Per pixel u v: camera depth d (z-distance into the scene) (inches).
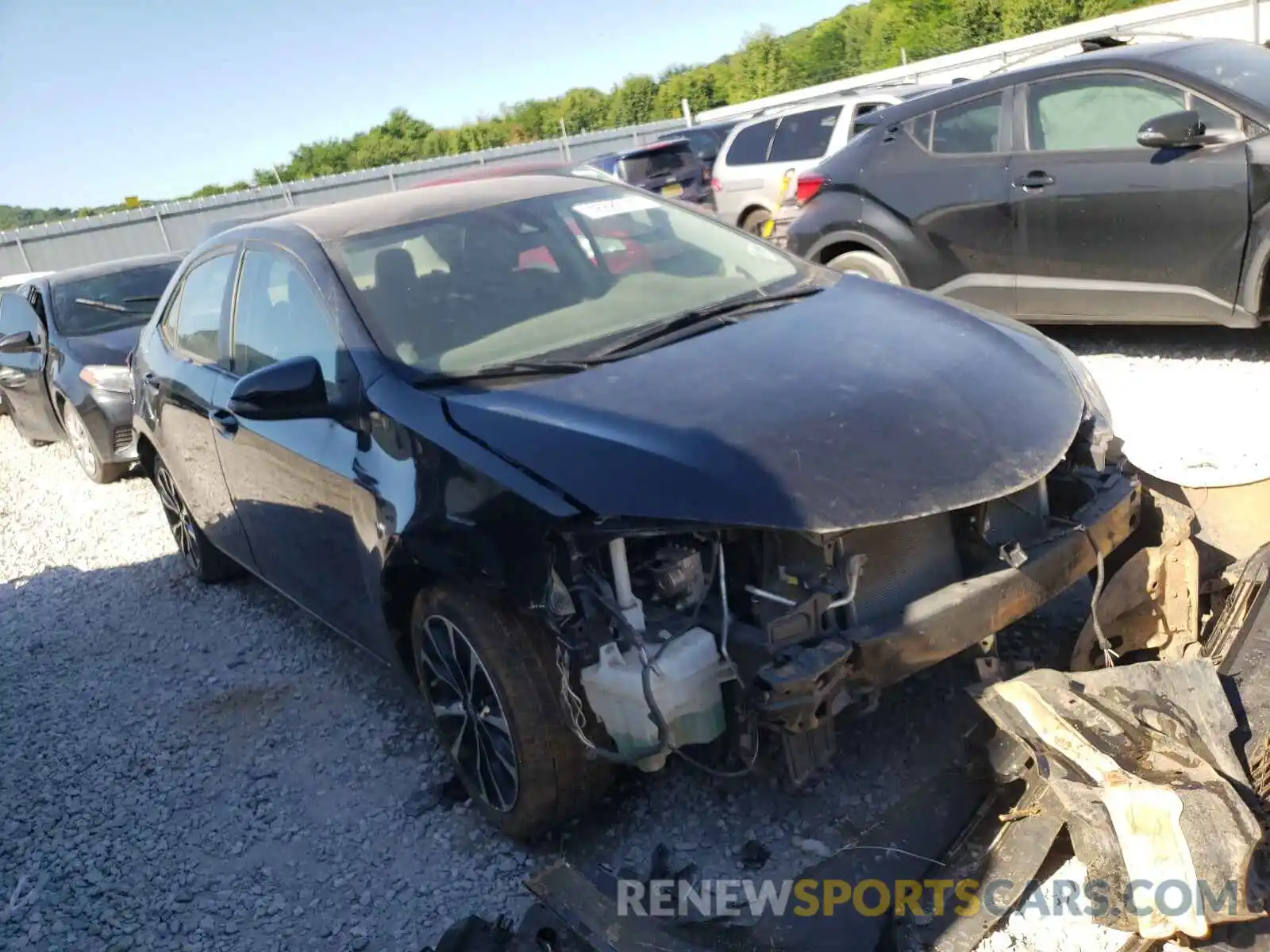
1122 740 91.7
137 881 130.9
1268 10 737.0
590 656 105.3
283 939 115.3
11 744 173.3
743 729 101.9
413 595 127.6
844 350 123.4
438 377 127.1
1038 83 251.1
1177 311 236.1
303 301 148.4
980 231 260.4
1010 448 109.2
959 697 125.7
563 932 95.1
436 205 160.1
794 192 305.1
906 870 98.0
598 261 152.2
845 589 102.1
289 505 151.0
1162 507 120.6
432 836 127.6
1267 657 100.5
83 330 337.1
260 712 167.8
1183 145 225.5
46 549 277.9
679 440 106.2
